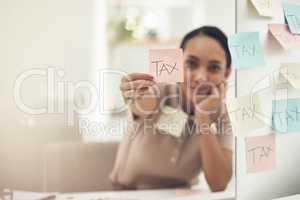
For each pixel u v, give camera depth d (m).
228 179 0.77
